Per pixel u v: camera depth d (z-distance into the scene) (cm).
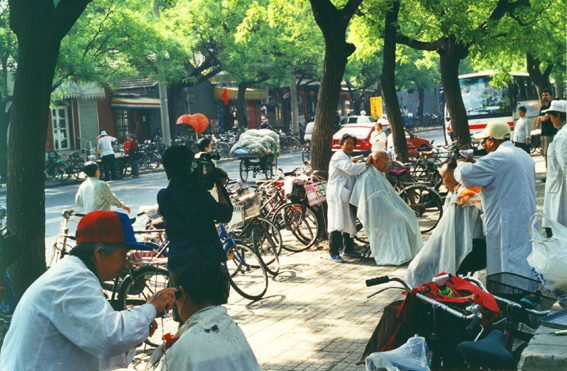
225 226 857
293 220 1011
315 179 1032
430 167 1505
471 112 2552
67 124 3347
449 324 392
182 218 517
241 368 271
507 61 2455
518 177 576
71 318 267
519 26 1653
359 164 885
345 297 727
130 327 274
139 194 1817
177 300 290
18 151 586
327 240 1036
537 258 420
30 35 576
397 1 1355
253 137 2094
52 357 269
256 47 3198
